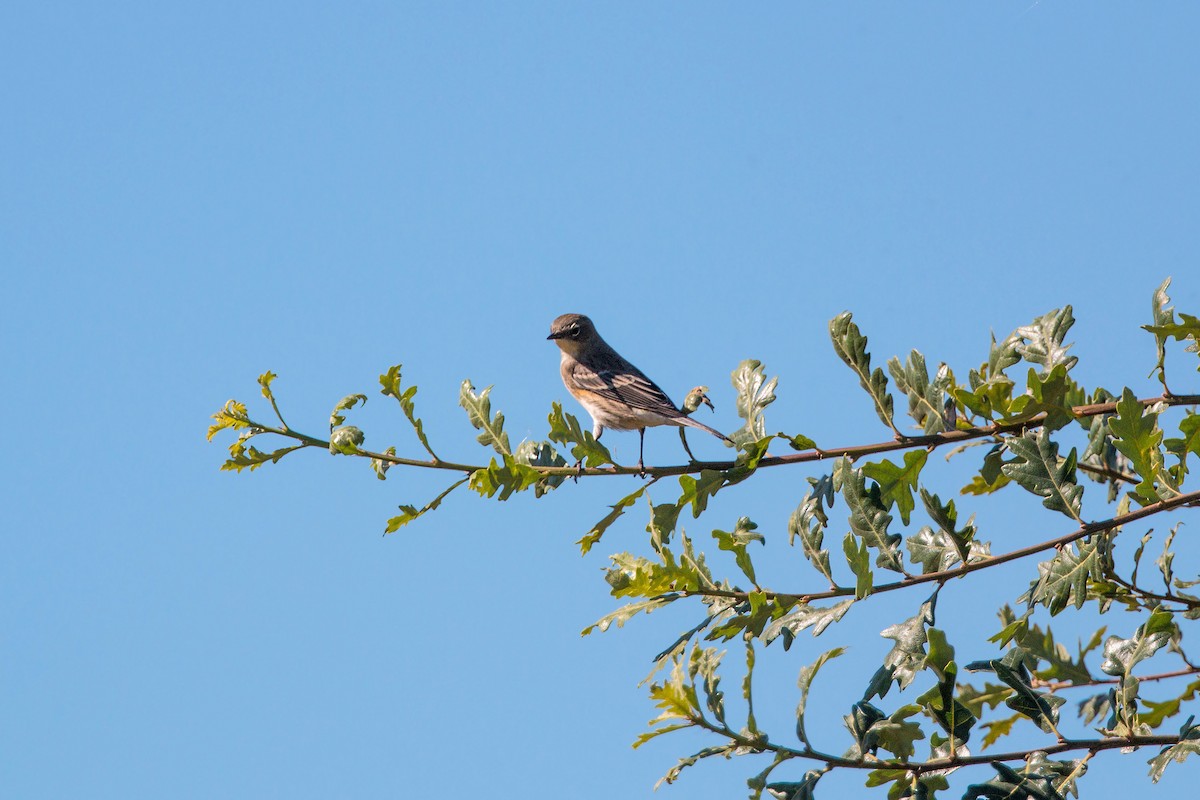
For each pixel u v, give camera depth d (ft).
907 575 34.86
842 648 32.86
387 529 39.29
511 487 38.83
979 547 37.88
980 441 40.11
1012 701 32.78
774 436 38.45
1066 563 32.83
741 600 37.47
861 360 38.37
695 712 32.12
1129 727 32.68
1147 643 33.99
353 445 39.22
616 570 37.09
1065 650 42.09
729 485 39.17
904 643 33.22
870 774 32.09
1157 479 33.53
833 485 36.22
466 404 40.98
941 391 38.65
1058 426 34.76
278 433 39.50
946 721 31.96
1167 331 35.45
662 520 38.52
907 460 35.94
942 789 31.40
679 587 37.40
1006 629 32.68
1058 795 30.81
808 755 32.01
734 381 40.98
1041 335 38.73
